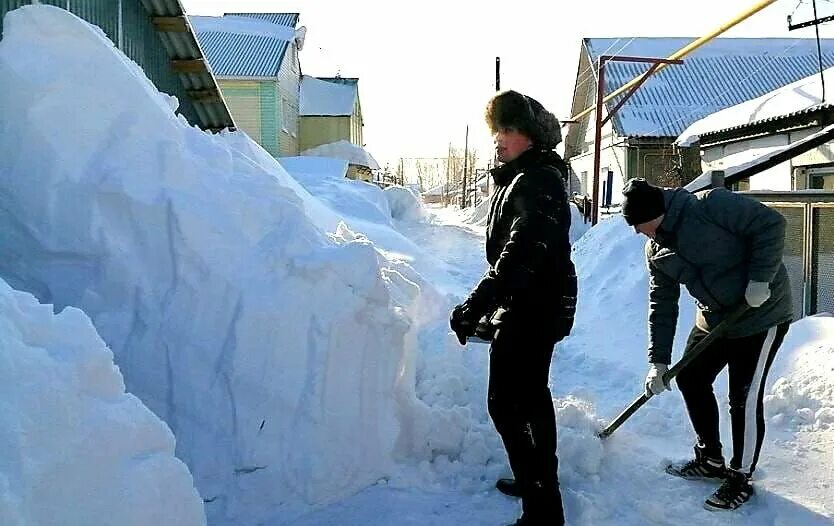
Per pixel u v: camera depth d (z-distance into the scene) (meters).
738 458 3.01
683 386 3.26
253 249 3.05
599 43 25.50
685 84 23.56
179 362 2.86
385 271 3.97
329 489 2.82
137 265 2.97
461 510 2.82
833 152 10.14
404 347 3.13
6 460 1.56
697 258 3.04
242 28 29.02
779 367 4.30
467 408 3.50
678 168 17.70
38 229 3.04
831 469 3.28
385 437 3.01
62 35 3.33
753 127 12.30
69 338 1.86
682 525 2.83
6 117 3.19
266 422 2.80
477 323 2.52
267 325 2.86
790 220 6.11
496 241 2.69
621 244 7.56
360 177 31.09
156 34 9.40
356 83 34.41
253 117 25.61
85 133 3.19
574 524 2.79
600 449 3.24
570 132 28.48
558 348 5.69
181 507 1.94
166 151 3.18
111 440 1.82
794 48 24.83
